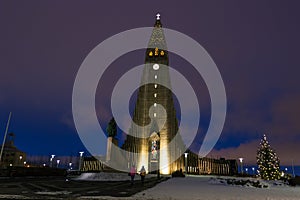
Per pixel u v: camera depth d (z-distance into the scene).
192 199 14.31
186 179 43.44
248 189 23.23
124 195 15.49
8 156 98.75
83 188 21.06
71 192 16.97
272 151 44.56
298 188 26.81
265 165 43.75
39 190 18.17
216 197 15.70
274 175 42.78
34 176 45.78
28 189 18.91
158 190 19.81
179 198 14.55
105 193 16.59
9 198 13.07
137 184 28.36
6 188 19.50
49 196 14.27
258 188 25.25
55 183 27.80
